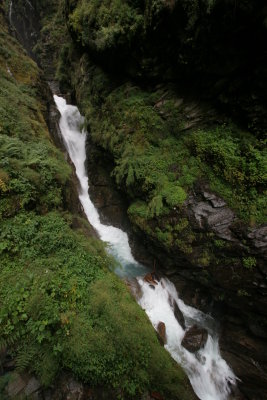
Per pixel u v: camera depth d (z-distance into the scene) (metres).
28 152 6.77
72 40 14.46
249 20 4.71
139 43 7.75
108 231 10.40
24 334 3.82
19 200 5.46
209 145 6.75
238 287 6.03
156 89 8.55
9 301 4.01
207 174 6.85
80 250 5.69
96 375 3.93
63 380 3.78
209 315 7.40
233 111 6.52
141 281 8.04
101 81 10.97
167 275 8.14
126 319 4.89
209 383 6.31
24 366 3.56
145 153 8.29
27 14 25.77
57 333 3.98
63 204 7.24
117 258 9.05
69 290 4.60
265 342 6.16
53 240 5.34
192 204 6.79
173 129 7.86
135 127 8.79
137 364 4.41
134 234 9.42
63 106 15.34
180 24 6.19
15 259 4.70
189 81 7.51
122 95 9.66
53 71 22.92
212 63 6.18
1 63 10.75
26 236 5.06
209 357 6.71
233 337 6.69
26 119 8.54
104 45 9.17
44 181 6.36
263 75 5.37
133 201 9.01
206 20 5.34
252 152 5.97
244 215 5.97
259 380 6.10
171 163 7.62
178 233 6.91
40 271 4.61
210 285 6.86
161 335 6.60
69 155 12.00
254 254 5.64
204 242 6.48
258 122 6.02
